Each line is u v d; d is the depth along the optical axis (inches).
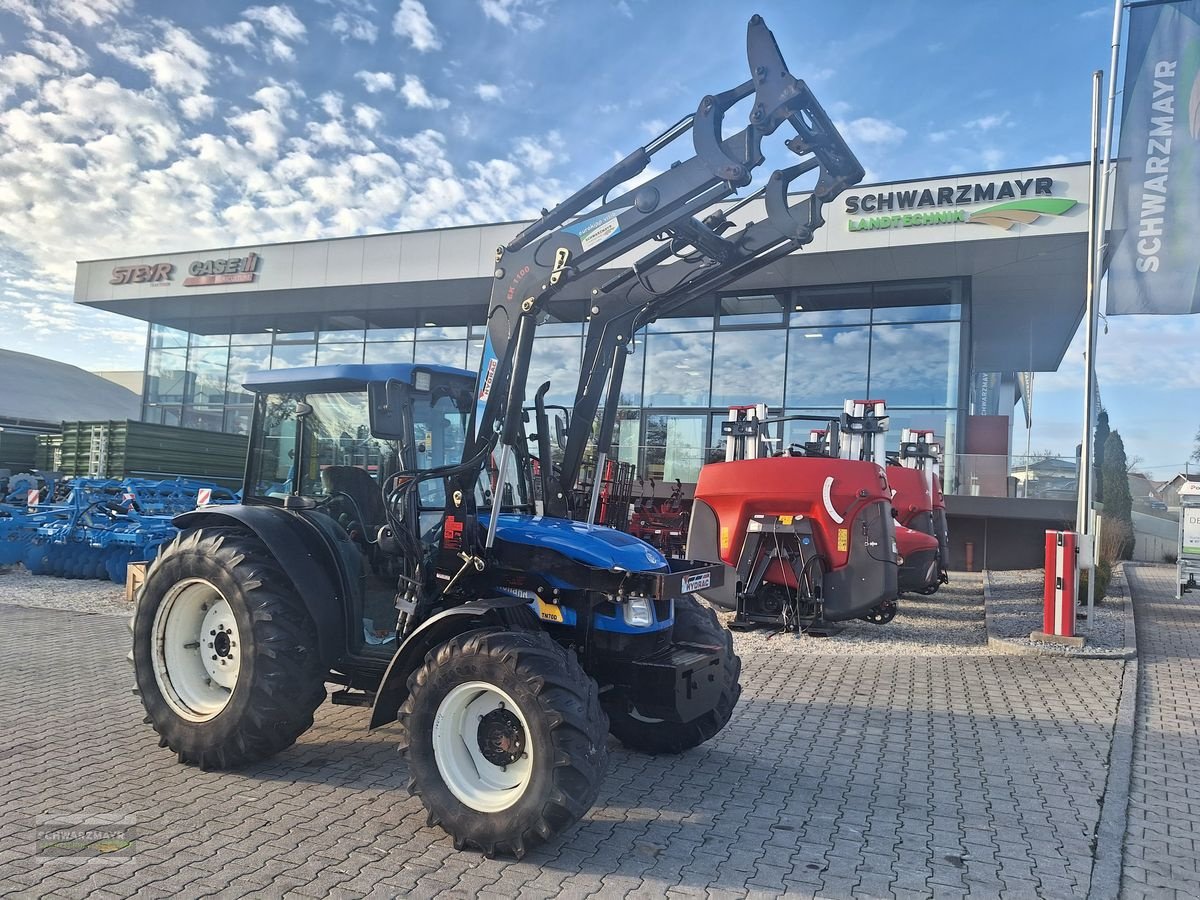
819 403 713.0
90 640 329.1
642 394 765.3
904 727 234.1
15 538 538.0
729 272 185.8
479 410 181.3
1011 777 194.2
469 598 179.5
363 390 199.3
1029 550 611.2
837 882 141.0
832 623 384.2
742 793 182.1
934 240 592.7
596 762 142.9
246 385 212.1
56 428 835.4
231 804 168.1
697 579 181.2
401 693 166.7
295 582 179.6
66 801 167.5
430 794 151.6
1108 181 398.0
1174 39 367.9
